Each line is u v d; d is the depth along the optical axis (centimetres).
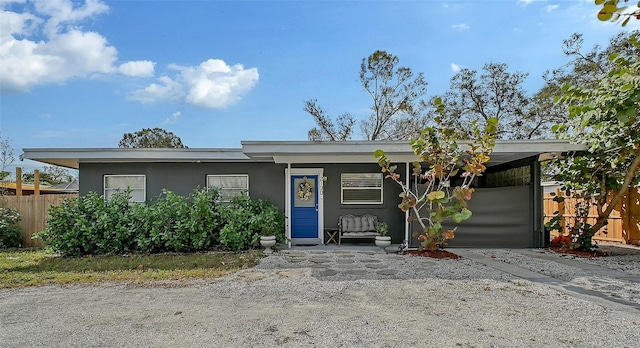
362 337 379
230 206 1020
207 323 421
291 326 410
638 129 826
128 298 523
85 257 890
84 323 424
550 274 672
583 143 899
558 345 361
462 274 667
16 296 539
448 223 1009
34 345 366
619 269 723
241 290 562
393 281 614
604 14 202
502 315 445
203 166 1112
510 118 2170
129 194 1043
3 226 1064
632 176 888
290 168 1109
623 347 357
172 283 610
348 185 1113
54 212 923
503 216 1016
